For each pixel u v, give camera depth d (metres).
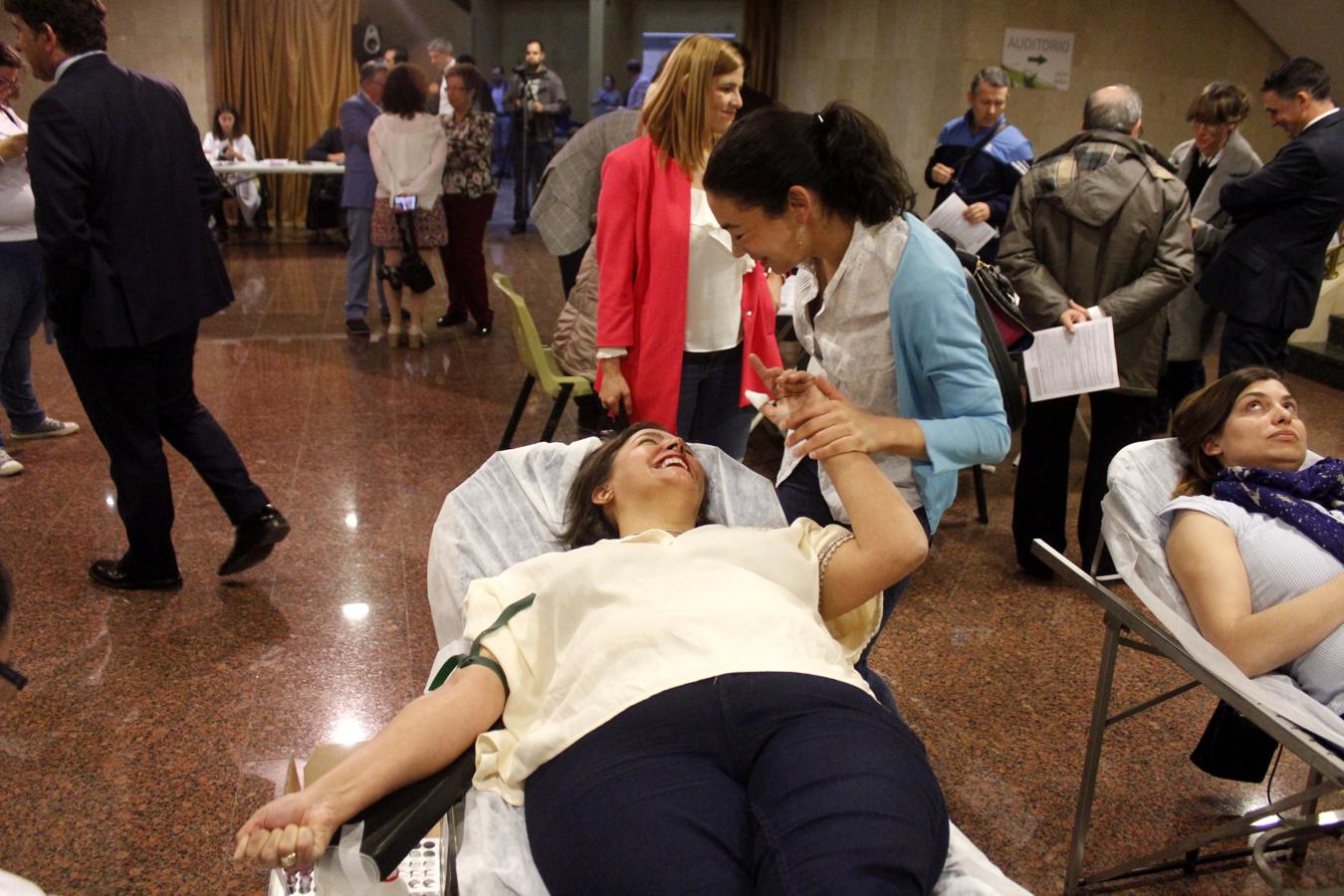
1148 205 3.21
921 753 1.48
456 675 1.69
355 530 3.66
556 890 1.40
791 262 1.79
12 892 1.01
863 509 1.76
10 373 4.26
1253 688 1.74
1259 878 2.20
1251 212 4.21
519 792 1.58
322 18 10.16
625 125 3.72
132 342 2.82
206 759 2.42
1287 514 2.00
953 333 1.72
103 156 2.69
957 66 7.15
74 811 2.23
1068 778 2.50
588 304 3.61
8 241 3.90
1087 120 3.39
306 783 1.68
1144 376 3.34
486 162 6.18
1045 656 3.04
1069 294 3.34
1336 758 1.54
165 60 9.77
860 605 1.83
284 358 5.73
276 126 10.43
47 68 2.76
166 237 2.87
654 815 1.37
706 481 2.14
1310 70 4.05
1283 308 4.21
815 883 1.27
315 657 2.87
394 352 5.95
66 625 2.96
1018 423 1.87
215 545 3.49
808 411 1.72
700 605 1.64
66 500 3.79
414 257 5.89
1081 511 3.51
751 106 3.57
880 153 1.69
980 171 4.72
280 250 9.19
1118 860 2.23
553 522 2.20
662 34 15.25
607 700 1.53
